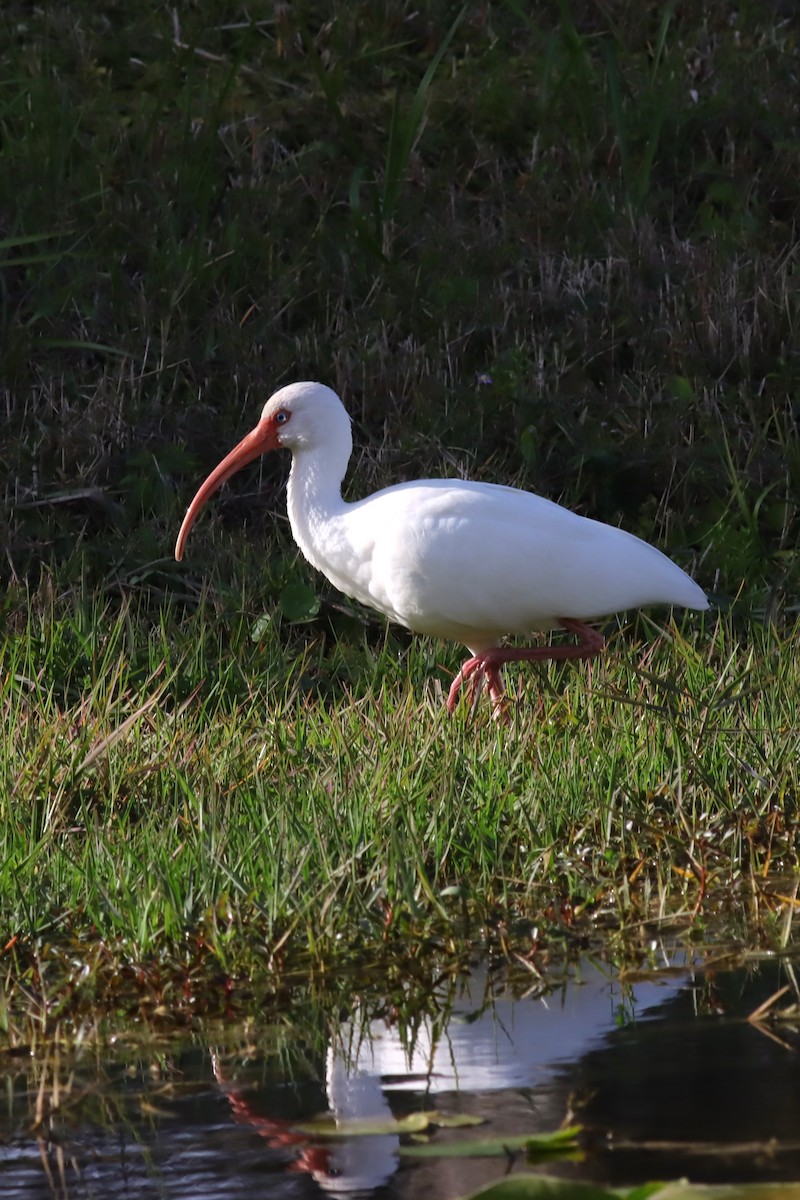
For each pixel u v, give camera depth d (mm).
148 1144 5781
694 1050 6469
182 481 13930
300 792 8742
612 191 16812
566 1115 5910
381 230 15852
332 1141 5762
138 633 11758
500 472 13539
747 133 17688
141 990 7145
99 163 16328
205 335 14984
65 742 9328
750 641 11594
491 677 10680
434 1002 7105
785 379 14570
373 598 10906
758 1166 5484
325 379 14695
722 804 9156
